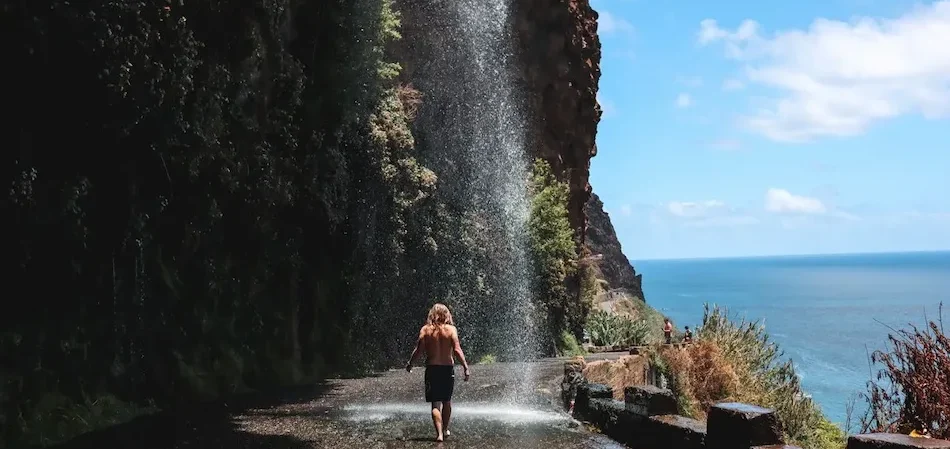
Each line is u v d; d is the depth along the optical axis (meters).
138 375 10.18
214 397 11.47
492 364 19.44
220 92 11.51
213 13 11.47
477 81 25.16
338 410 10.52
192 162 10.86
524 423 9.35
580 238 32.38
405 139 18.06
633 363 14.43
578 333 29.25
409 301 18.72
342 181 15.97
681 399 12.60
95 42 8.52
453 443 8.10
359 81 15.92
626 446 7.90
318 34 15.23
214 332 12.12
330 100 15.56
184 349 11.31
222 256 12.48
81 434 8.45
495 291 22.84
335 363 15.59
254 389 12.67
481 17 25.62
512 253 23.98
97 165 9.46
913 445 4.83
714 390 13.55
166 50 9.94
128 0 9.02
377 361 16.91
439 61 23.66
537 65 28.88
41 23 8.12
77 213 9.02
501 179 25.34
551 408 10.77
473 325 21.34
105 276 9.62
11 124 8.29
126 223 9.87
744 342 15.67
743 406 6.38
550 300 25.20
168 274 10.99
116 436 8.40
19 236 8.34
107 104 9.00
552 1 29.72
